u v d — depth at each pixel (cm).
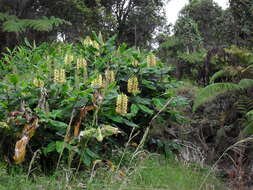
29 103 301
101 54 416
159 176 316
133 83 342
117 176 283
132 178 291
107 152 342
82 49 428
